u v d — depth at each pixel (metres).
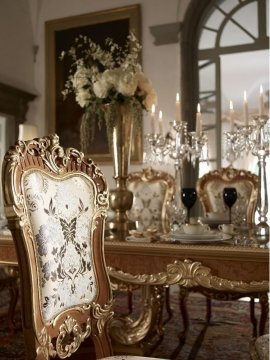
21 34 5.43
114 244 1.74
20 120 5.29
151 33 5.00
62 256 1.08
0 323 2.69
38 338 0.98
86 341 2.15
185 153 2.72
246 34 4.84
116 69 2.14
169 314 2.81
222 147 4.87
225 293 2.19
